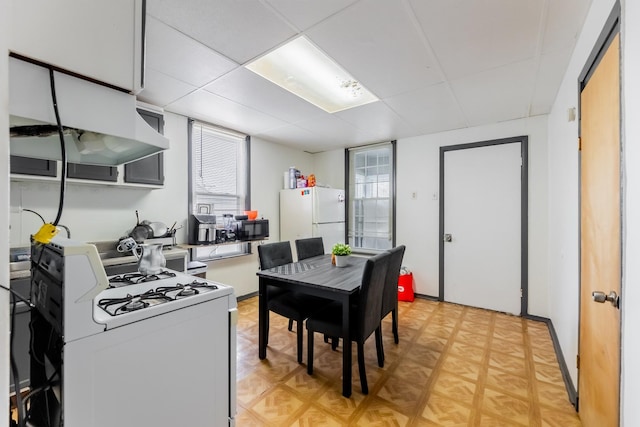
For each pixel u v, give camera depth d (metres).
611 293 1.20
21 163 1.98
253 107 2.96
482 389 1.96
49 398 0.93
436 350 2.50
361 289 1.92
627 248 1.01
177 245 3.12
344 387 1.89
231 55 2.00
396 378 2.09
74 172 2.24
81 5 0.83
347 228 4.73
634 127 0.96
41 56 0.76
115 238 2.71
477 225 3.57
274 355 2.44
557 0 1.48
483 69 2.18
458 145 3.69
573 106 1.95
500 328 2.96
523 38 1.80
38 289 1.07
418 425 1.64
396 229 4.21
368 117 3.26
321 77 2.47
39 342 1.04
